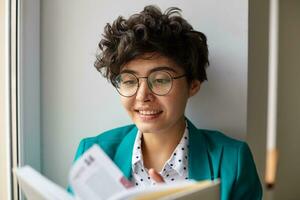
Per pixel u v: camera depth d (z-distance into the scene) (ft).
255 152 3.16
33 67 3.11
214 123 2.88
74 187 1.64
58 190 1.70
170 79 2.17
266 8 3.34
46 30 3.15
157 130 2.23
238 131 2.81
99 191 1.66
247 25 2.69
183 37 2.26
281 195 6.28
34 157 3.20
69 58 3.14
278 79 6.27
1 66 3.02
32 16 3.04
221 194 2.22
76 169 1.65
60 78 3.18
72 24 3.10
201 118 2.91
